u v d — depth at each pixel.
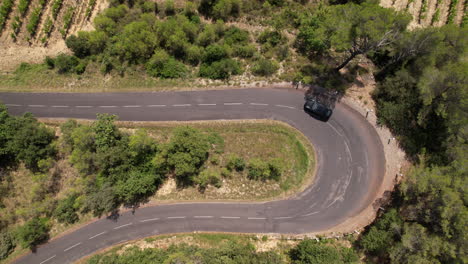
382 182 41.25
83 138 41.09
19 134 42.88
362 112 43.84
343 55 48.00
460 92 35.59
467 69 34.94
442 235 31.45
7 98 50.84
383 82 43.69
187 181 43.06
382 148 42.47
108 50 51.97
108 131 41.44
